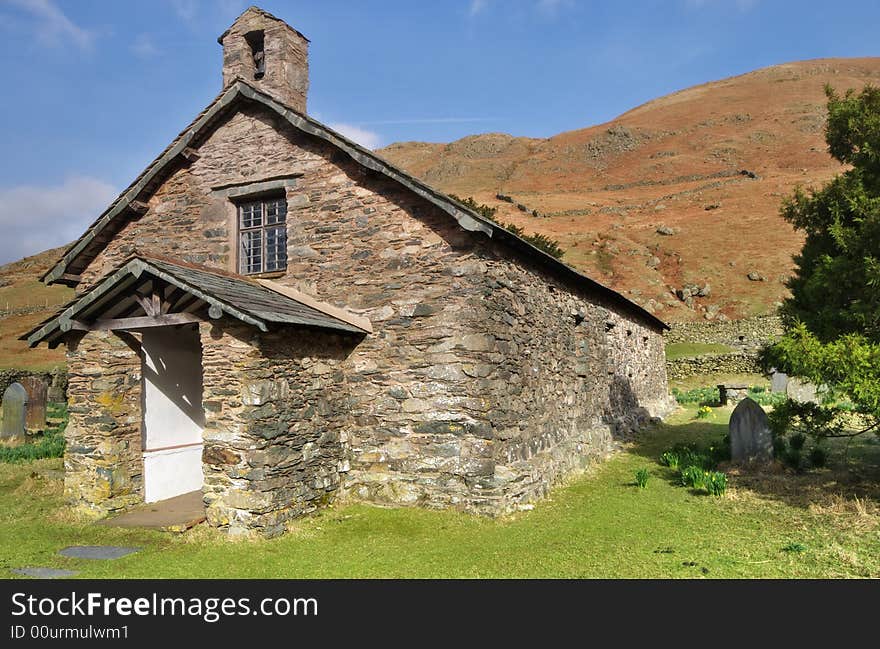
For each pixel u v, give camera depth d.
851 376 7.40
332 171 9.90
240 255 10.81
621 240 53.84
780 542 6.85
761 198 61.47
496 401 8.78
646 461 12.64
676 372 30.91
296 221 10.04
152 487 9.26
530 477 9.04
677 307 42.22
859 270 8.35
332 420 8.77
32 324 45.69
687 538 7.15
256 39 11.62
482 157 121.69
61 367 33.69
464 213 8.52
